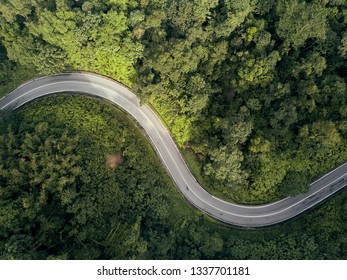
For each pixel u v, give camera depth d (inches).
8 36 3371.1
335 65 3206.2
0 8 3304.6
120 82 3531.0
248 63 3107.8
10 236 2800.2
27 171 2967.5
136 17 3142.2
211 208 3385.8
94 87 3511.3
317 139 3063.5
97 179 3171.8
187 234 3307.1
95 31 3100.4
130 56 3225.9
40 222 2901.1
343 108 3016.7
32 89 3516.2
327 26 3181.6
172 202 3383.4
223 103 3376.0
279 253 3142.2
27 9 3358.8
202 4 3090.6
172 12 3193.9
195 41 3233.3
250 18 3257.9
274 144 3161.9
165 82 3257.9
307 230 3206.2
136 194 3262.8
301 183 3137.3
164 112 3378.4
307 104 3093.0
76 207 2967.5
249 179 3262.8
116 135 3334.2
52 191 2984.7
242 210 3361.2
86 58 3324.3
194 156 3437.5
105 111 3405.5
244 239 3267.7
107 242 3024.1
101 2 3208.7
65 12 3051.2
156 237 3159.5
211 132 3331.7
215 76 3324.3
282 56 3257.9
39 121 3245.6
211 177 3346.5
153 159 3427.7
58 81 3516.2
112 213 3164.4
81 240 2952.8
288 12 3058.6
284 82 3245.6
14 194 2935.5
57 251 2918.3
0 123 3228.3
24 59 3378.4
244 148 3225.9
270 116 3179.1
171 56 3132.4
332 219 3154.5
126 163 3299.7
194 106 3216.0
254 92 3243.1
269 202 3334.2
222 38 3270.2
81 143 3198.8
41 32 3218.5
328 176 3299.7
